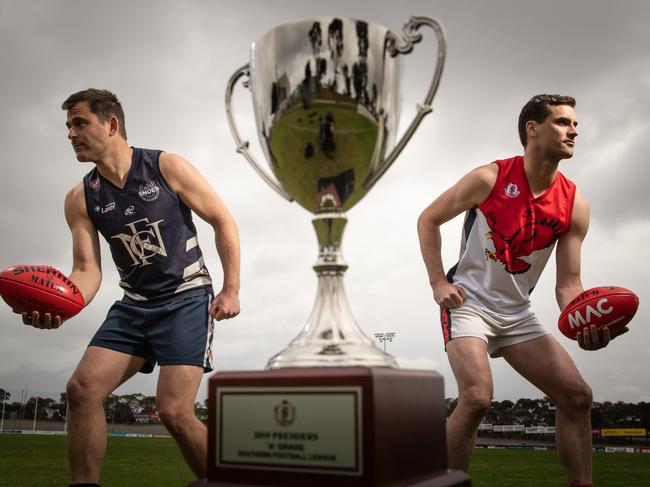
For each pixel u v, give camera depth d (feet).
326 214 3.68
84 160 6.16
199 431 5.88
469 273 6.82
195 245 6.44
